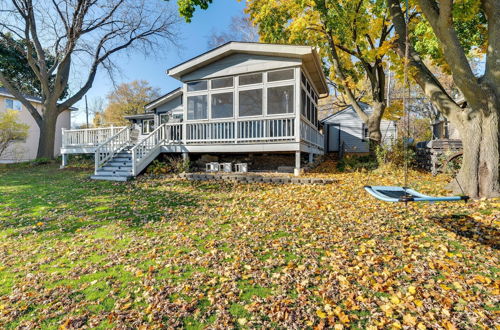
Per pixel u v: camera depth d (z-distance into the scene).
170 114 18.28
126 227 5.08
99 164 10.98
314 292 2.85
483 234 4.09
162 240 4.40
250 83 10.60
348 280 3.06
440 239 4.08
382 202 6.11
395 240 4.12
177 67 11.23
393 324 2.35
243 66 10.59
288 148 9.86
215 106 11.31
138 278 3.23
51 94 17.09
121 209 6.29
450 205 5.48
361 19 11.44
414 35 10.44
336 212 5.58
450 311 2.51
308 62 10.52
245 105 10.78
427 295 2.74
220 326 2.39
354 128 21.12
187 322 2.45
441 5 5.37
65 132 14.01
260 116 10.29
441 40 5.78
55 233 4.83
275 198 6.90
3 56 20.33
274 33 13.17
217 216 5.62
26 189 8.71
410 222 4.81
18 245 4.33
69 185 9.27
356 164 11.04
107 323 2.46
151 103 18.27
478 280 2.97
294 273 3.24
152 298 2.81
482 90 5.73
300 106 9.83
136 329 2.38
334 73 14.88
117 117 39.00
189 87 11.59
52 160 16.67
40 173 12.50
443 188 6.76
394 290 2.87
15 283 3.18
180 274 3.29
